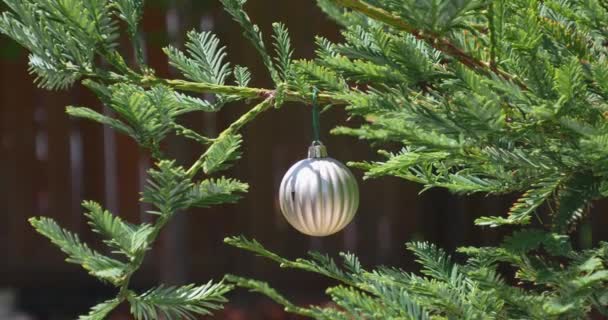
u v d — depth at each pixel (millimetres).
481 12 1581
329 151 4609
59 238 1524
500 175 1607
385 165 1579
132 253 1541
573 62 1516
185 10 3740
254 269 4754
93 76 1664
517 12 1594
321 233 1704
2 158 4902
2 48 3625
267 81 4523
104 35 1655
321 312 1550
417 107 1532
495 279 1575
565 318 1541
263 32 4527
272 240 4738
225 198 1588
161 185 1566
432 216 4648
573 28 1721
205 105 1727
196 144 4559
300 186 1688
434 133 1497
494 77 1537
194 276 4797
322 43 1746
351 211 1700
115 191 4859
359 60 1586
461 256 4414
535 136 1564
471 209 4500
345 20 1848
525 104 1531
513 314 1575
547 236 1542
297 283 4730
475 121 1509
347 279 1657
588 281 1494
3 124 4883
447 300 1587
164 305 1573
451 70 1577
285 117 4664
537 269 1593
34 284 4930
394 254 4699
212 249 4789
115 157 4852
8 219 4922
